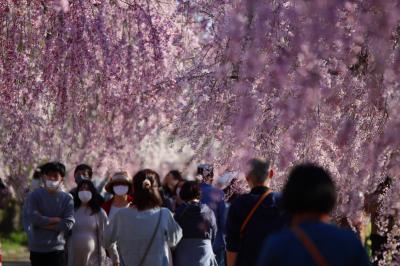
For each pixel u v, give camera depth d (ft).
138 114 60.03
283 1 39.24
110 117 67.92
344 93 41.22
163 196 58.03
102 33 53.11
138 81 55.01
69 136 68.13
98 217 50.90
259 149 43.50
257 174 33.58
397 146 39.37
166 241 42.91
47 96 56.49
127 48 54.13
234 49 39.09
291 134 40.50
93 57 53.67
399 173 39.47
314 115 40.78
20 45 54.60
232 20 38.52
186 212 47.26
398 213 41.70
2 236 126.21
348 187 42.22
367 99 39.96
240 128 40.16
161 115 59.47
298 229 20.95
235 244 33.53
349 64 38.37
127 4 54.85
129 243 42.22
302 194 21.47
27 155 67.21
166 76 54.65
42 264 50.08
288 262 20.61
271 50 39.65
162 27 54.08
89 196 50.42
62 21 53.16
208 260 47.26
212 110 47.50
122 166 73.26
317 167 21.95
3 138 61.67
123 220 42.42
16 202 128.06
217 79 43.96
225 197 51.62
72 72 54.13
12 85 54.90
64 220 49.75
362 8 35.70
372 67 38.45
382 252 43.83
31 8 53.83
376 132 41.01
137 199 42.52
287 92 39.81
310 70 36.58
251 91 40.50
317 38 35.55
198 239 47.19
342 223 45.57
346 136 40.91
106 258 51.96
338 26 36.50
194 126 49.11
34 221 49.39
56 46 53.47
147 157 90.33
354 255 20.71
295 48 37.14
